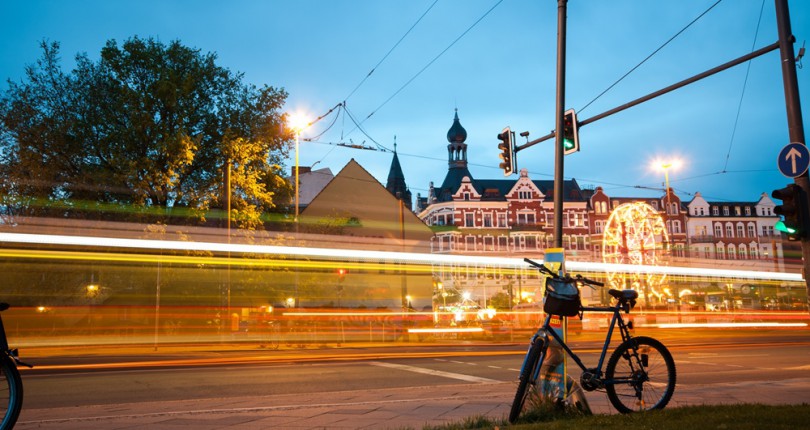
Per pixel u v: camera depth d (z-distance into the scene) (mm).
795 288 62875
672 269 51312
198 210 31609
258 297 35031
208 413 7504
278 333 30656
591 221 100312
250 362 16438
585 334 31906
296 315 33375
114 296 32500
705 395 8242
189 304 32719
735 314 51469
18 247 29672
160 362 16672
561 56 8797
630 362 5898
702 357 17391
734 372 13055
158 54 31906
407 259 42906
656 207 106188
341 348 25547
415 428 6000
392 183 107500
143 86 31688
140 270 30938
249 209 32562
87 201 30078
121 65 31250
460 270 85750
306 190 59906
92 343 29812
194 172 33438
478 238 94750
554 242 8164
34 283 30641
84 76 31672
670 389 5965
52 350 25531
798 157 9727
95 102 31297
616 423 4863
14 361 5090
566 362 5898
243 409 7762
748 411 5309
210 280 33031
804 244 9461
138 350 25312
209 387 10781
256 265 32625
